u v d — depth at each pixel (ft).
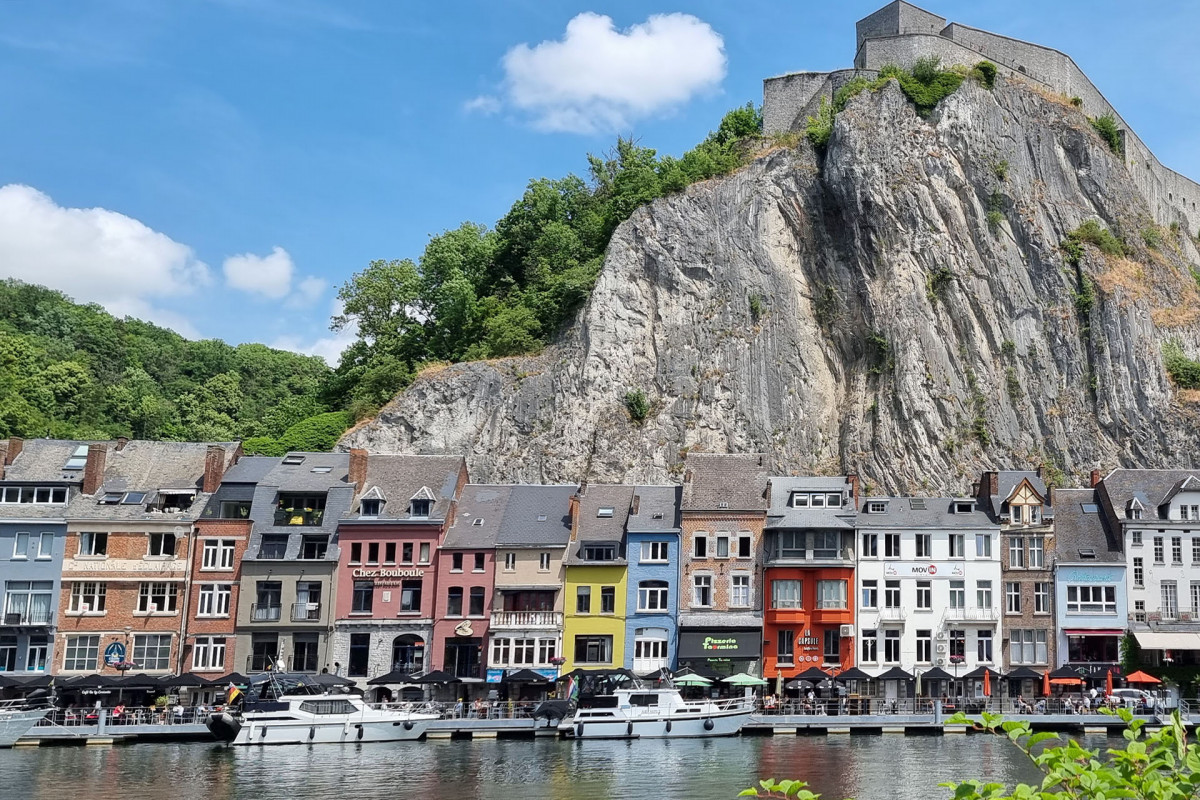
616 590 233.96
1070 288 333.62
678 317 336.29
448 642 230.68
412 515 238.07
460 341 357.00
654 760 168.25
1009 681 229.86
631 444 314.55
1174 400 318.24
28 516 231.09
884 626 232.94
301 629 229.04
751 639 229.66
